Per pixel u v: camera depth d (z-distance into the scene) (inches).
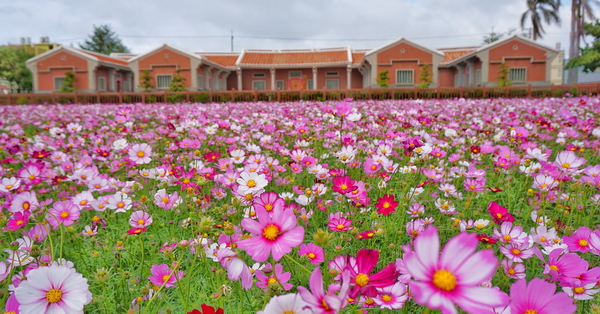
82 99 741.3
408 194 93.2
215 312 34.2
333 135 143.4
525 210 95.3
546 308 29.1
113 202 81.8
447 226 81.8
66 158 130.0
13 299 38.1
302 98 708.0
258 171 90.6
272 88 1115.3
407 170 106.0
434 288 25.6
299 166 103.3
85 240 82.0
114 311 58.6
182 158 126.3
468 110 329.4
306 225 83.8
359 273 36.6
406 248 31.6
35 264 58.4
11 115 370.3
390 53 904.9
